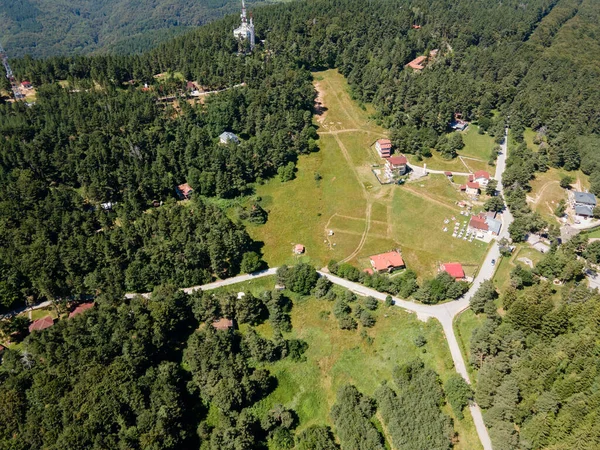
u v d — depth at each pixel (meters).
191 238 144.88
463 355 119.06
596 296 117.50
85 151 171.50
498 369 107.06
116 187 167.25
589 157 195.50
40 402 94.69
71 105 188.88
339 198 179.62
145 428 93.44
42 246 133.88
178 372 111.88
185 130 192.00
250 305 129.25
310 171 193.75
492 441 97.50
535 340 113.19
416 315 131.62
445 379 114.62
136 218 154.25
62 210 148.88
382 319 132.00
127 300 128.00
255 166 186.62
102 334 109.81
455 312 132.12
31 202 149.38
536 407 96.88
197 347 114.56
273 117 199.88
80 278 130.62
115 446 89.06
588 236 161.88
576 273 134.00
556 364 100.81
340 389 114.12
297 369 122.19
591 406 89.44
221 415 106.62
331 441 102.44
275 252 156.38
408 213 171.62
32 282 128.50
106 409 92.75
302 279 139.62
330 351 126.44
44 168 164.12
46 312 128.50
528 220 157.88
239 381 111.81
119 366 101.62
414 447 96.88
